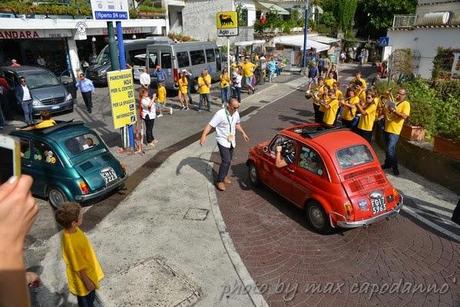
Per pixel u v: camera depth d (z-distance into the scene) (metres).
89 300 4.40
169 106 17.47
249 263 5.91
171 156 10.66
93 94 20.28
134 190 8.46
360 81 11.19
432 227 6.92
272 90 23.25
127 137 10.89
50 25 19.52
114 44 9.90
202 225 6.99
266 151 8.09
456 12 26.41
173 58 18.67
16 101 15.16
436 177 8.81
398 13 43.84
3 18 17.23
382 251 6.19
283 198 8.06
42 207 7.73
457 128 8.63
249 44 27.95
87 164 7.48
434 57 24.34
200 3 31.50
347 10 46.44
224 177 8.38
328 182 6.38
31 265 5.86
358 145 6.77
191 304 5.00
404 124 10.11
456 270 5.69
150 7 27.55
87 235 6.64
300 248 6.30
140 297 5.08
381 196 6.32
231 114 7.98
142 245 6.35
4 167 1.23
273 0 43.69
